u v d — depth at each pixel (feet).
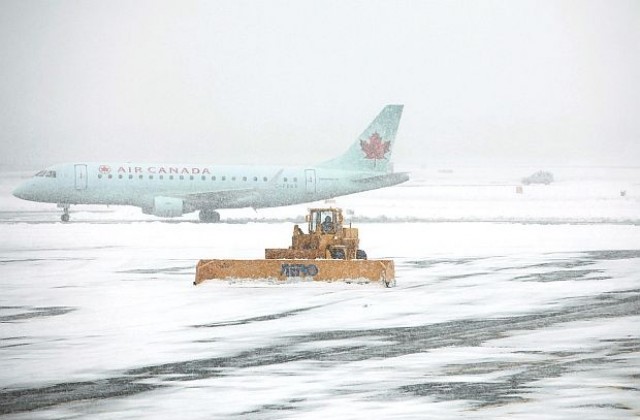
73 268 409.49
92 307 280.92
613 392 158.71
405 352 201.46
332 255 378.73
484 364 186.09
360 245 548.72
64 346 213.05
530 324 239.50
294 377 176.35
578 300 288.10
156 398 159.94
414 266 411.54
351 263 330.75
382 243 566.36
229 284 333.83
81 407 153.89
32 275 378.73
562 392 159.33
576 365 182.91
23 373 182.39
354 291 320.50
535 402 152.25
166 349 208.13
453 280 352.08
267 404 154.51
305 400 157.07
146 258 461.37
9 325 245.45
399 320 249.96
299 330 234.17
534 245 544.62
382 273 328.49
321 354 200.23
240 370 183.52
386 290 321.52
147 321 251.39
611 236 626.23
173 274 382.83
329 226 389.19
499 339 216.33
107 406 154.40
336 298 299.58
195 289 328.08
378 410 148.97
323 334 227.40
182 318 256.73
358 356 197.47
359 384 169.17
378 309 272.51
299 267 333.21
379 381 171.53
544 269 393.91
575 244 551.18
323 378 175.01
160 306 282.36
